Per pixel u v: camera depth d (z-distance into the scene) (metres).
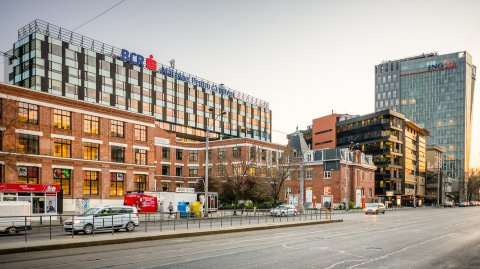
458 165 181.00
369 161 88.06
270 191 57.12
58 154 45.25
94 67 75.31
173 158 80.19
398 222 37.75
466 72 186.38
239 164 62.25
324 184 73.94
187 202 44.72
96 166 48.72
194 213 40.28
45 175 43.28
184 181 81.31
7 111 38.75
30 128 42.47
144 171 55.16
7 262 13.88
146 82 85.31
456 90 185.25
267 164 62.78
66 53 70.94
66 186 45.53
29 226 26.28
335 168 73.00
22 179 41.62
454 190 154.25
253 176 57.88
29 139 42.50
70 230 23.14
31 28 69.62
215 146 77.44
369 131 108.62
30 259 14.52
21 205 26.53
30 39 67.56
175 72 92.69
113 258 14.79
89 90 74.00
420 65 193.38
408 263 14.45
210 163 71.75
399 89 196.38
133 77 82.62
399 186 106.12
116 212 24.83
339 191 72.12
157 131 77.62
